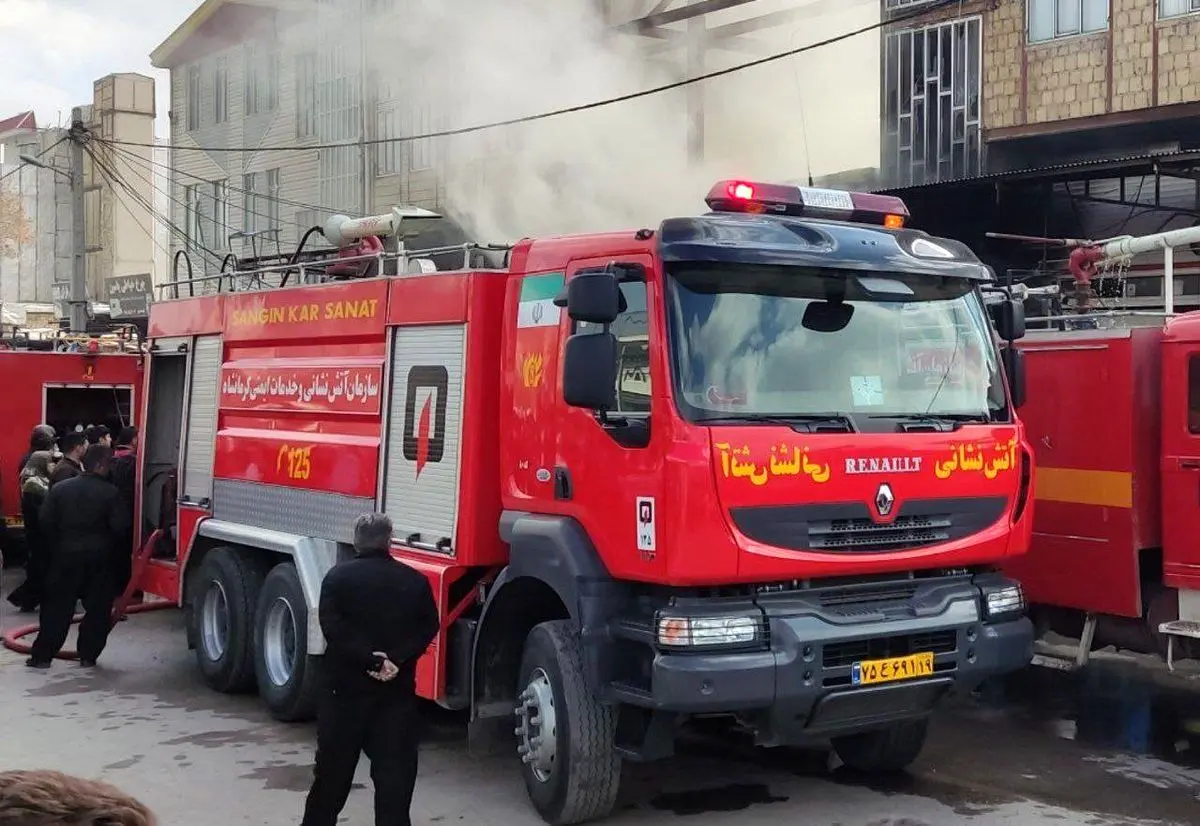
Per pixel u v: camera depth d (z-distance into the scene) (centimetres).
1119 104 1392
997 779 567
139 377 1384
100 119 3666
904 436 483
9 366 1349
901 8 1622
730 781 566
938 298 519
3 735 650
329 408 667
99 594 820
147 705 723
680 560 438
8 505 1316
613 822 505
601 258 489
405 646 452
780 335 473
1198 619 616
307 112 2256
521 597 540
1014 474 520
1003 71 1509
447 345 572
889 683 470
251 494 738
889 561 475
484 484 554
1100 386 652
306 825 462
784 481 453
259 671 696
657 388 451
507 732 570
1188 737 639
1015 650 507
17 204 4341
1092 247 914
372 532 467
